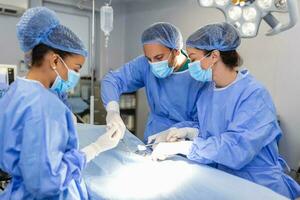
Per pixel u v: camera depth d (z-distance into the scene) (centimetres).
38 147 81
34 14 92
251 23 132
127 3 461
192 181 111
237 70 138
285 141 279
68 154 89
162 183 111
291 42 269
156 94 178
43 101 85
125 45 472
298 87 266
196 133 154
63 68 95
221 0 133
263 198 97
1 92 201
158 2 414
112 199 101
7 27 358
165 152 133
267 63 290
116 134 122
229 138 121
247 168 129
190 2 371
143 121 439
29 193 90
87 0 401
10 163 85
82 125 196
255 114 121
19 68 318
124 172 121
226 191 102
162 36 154
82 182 108
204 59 133
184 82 168
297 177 255
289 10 121
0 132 87
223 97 135
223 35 128
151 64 162
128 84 193
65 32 94
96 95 366
